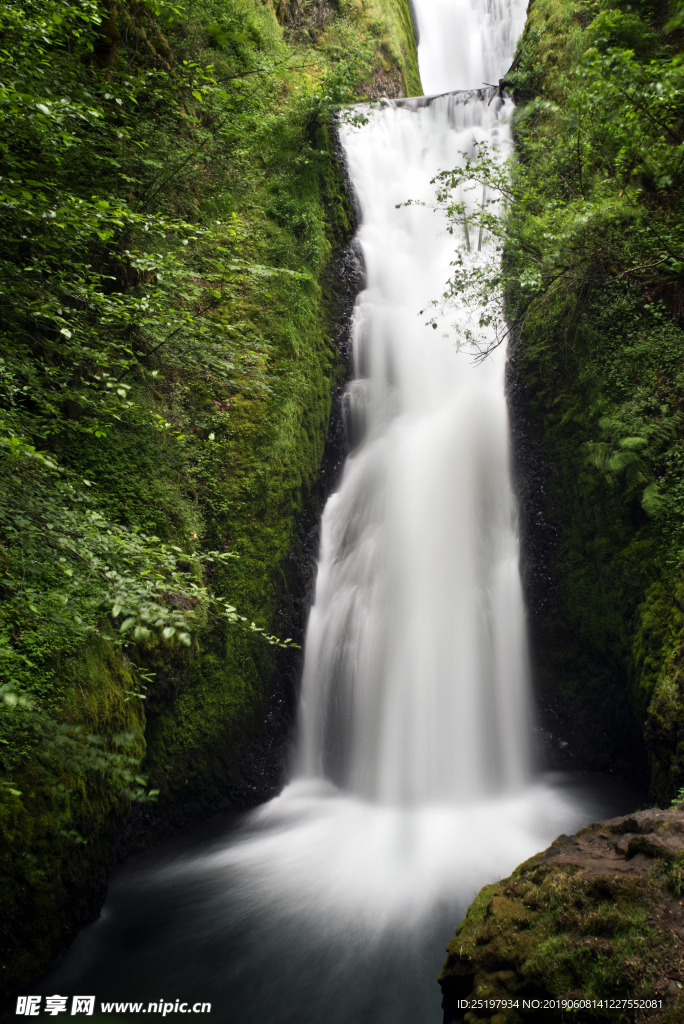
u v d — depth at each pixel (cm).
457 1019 400
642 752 908
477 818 834
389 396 1250
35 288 547
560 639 1004
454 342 1259
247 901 670
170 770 780
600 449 906
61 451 731
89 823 608
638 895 392
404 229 1430
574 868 437
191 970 578
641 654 816
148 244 782
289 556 975
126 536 457
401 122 1541
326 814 850
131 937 617
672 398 891
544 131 1202
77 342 575
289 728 936
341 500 1127
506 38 2227
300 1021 528
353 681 950
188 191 943
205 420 924
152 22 946
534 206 1089
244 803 852
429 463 1126
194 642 789
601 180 1007
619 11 1149
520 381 1127
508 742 950
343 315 1286
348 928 627
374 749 909
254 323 1036
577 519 1001
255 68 1134
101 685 643
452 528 1059
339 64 1326
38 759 561
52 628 586
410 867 722
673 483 851
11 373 518
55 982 554
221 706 837
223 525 893
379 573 1009
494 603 1009
